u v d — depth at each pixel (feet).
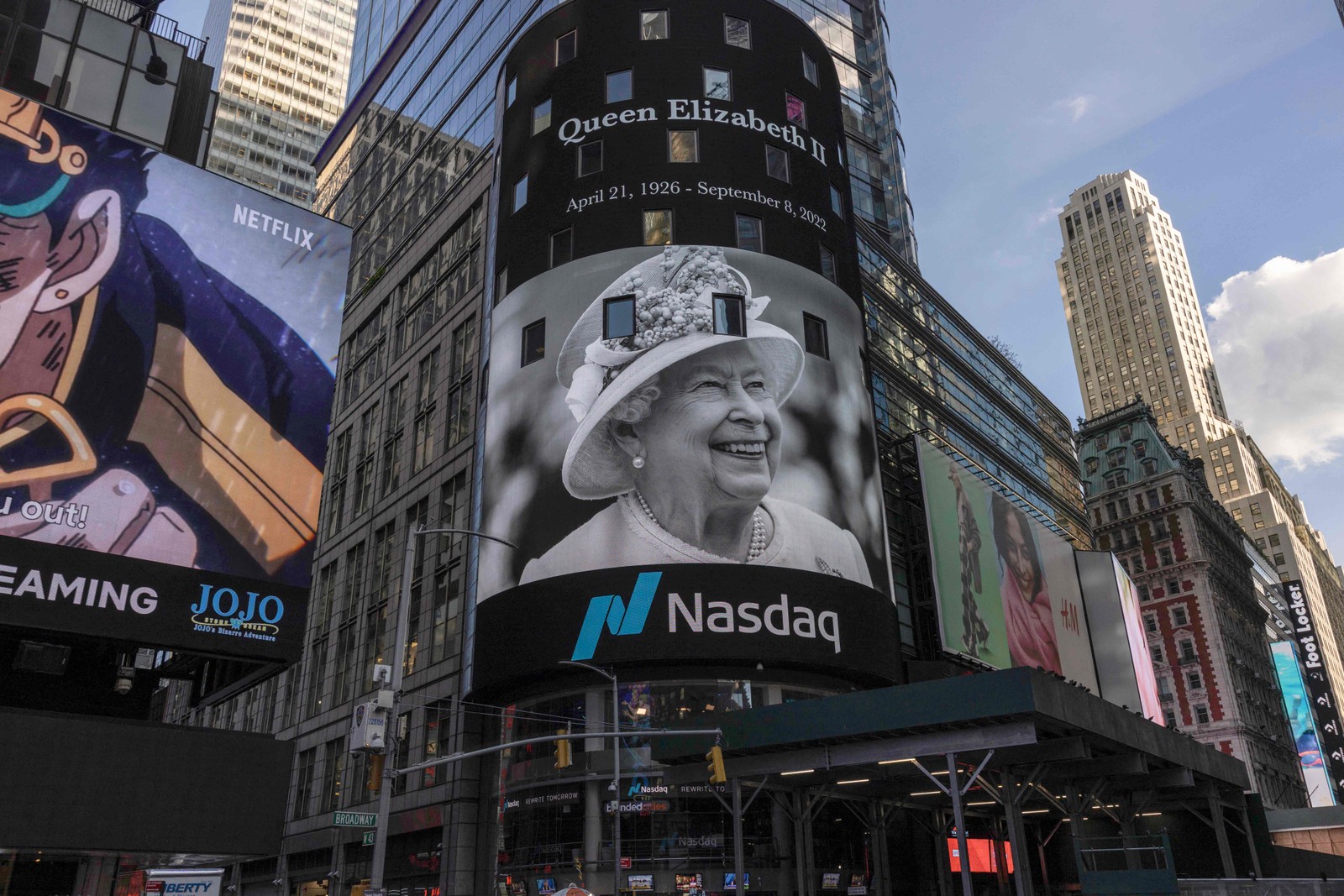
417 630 202.39
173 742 92.58
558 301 166.81
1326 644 636.48
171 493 101.09
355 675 221.25
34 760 85.76
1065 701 95.35
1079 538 334.24
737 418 154.71
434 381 231.30
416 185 292.20
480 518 164.96
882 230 285.84
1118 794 134.21
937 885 166.81
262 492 107.14
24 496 92.43
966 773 111.86
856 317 179.52
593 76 184.44
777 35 195.00
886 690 99.76
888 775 112.88
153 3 128.06
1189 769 125.49
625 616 143.33
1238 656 398.21
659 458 151.84
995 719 92.99
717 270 164.96
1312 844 243.40
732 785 112.27
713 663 144.97
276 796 96.07
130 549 96.89
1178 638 389.19
